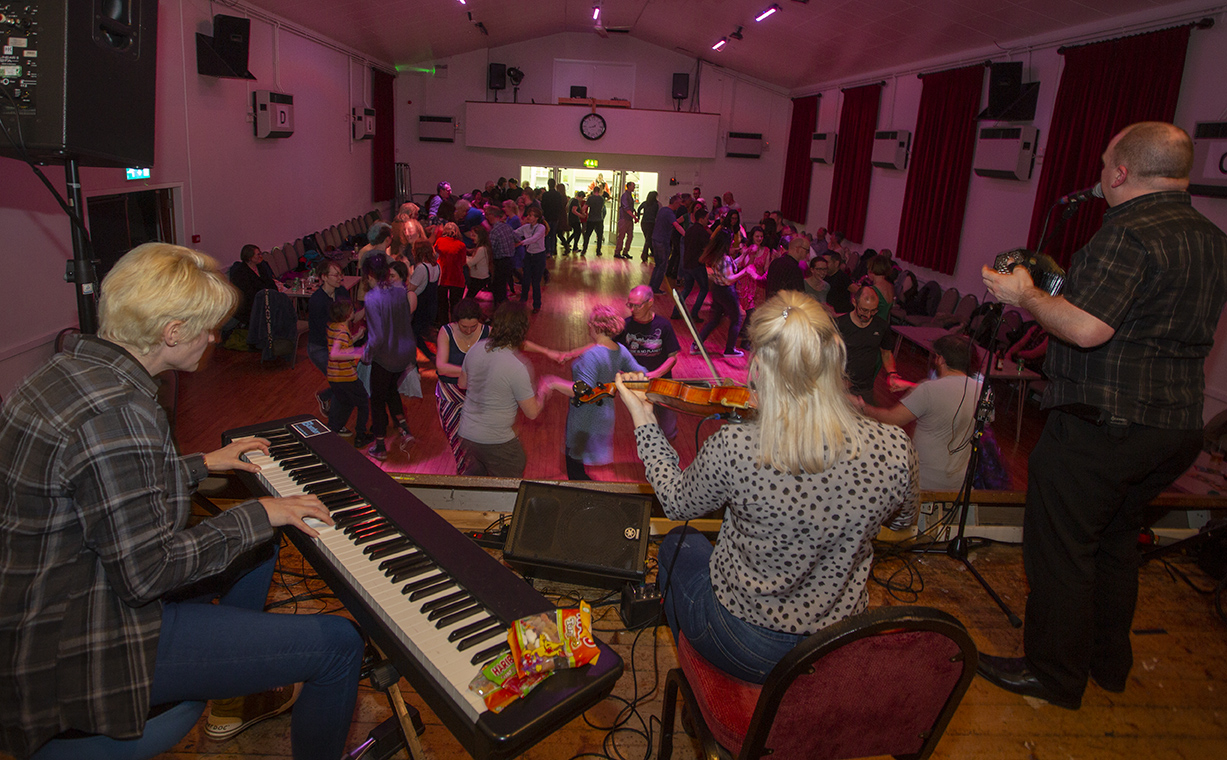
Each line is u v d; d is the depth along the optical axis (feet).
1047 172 24.50
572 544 7.70
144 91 6.69
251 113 28.45
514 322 10.46
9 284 14.94
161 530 3.97
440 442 16.98
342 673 4.99
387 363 15.31
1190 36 19.61
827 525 4.28
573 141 52.49
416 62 50.57
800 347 4.08
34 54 5.64
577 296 35.17
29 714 3.85
